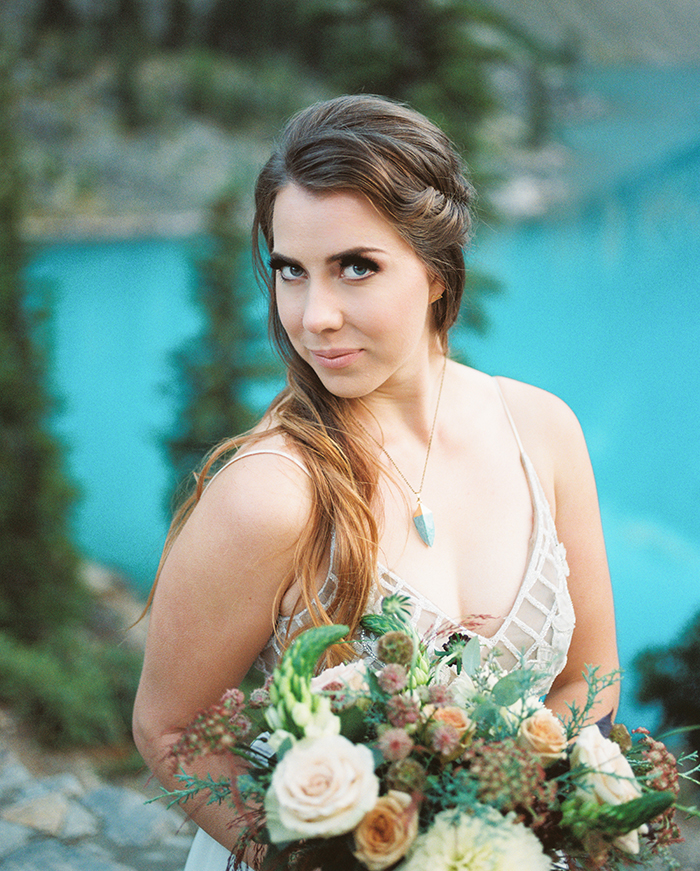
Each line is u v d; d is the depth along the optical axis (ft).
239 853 3.31
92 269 90.94
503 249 90.89
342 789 2.44
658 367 65.67
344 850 2.74
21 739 13.98
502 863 2.52
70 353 69.82
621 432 56.24
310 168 3.50
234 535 3.57
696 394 60.49
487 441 4.55
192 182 109.70
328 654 3.75
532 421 4.71
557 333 73.15
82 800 8.98
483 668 3.25
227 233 26.07
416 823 2.57
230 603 3.62
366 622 3.43
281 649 3.90
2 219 21.93
